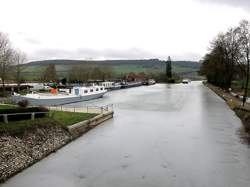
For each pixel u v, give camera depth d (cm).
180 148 3322
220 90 10438
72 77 12838
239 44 8594
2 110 3177
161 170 2664
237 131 4162
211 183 2402
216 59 10338
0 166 2425
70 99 7462
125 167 2727
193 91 12125
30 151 2859
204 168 2720
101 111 4981
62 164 2764
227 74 9862
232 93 9062
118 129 4250
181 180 2453
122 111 6072
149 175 2552
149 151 3203
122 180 2442
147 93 11119
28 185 2306
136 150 3234
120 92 11744
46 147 3092
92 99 8588
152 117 5294
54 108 5325
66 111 4900
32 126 3195
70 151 3159
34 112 3481
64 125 3725
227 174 2588
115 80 16988
